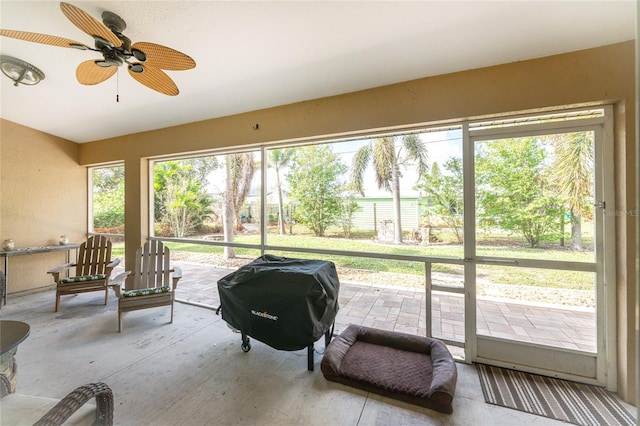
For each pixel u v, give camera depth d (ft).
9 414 3.76
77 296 12.63
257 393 6.04
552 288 6.86
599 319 6.38
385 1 5.40
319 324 6.45
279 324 6.37
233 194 11.78
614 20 5.45
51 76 8.76
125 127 12.59
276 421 5.25
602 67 6.07
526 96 6.67
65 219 14.55
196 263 12.96
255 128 10.32
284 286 6.49
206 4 5.66
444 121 7.61
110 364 7.09
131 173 13.28
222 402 5.74
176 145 12.05
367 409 5.58
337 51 6.99
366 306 9.21
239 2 5.58
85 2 5.64
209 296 12.37
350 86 8.43
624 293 6.01
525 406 5.68
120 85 9.13
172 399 5.82
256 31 6.39
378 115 8.30
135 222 13.19
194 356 7.54
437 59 6.98
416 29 6.09
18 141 12.86
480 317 7.45
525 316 7.06
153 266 10.89
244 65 7.70
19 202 12.97
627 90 5.92
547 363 6.77
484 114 7.09
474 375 6.81
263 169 10.75
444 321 8.09
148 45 5.43
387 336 7.51
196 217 12.67
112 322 9.74
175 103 10.14
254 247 10.91
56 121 12.28
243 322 6.79
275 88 8.84
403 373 6.30
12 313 10.53
